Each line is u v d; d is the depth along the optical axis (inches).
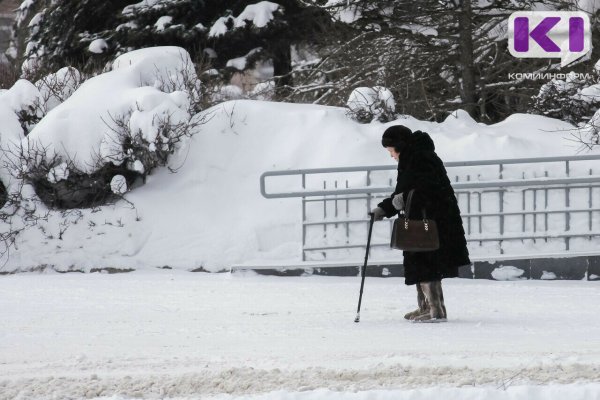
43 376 840.9
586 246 1711.4
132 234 1804.9
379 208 1234.6
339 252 1736.0
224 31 3105.3
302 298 1457.9
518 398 665.6
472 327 1155.3
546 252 1701.5
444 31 2630.4
